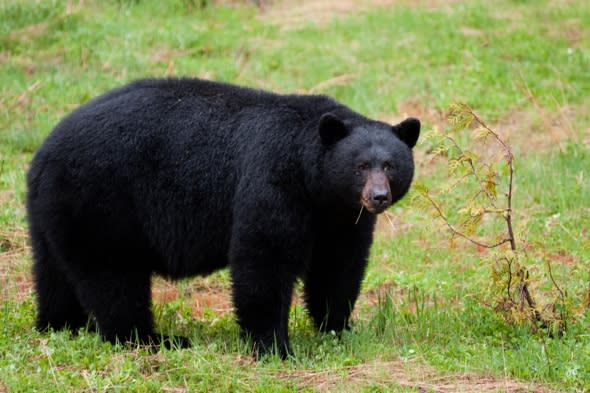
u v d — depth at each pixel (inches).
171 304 543.2
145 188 453.4
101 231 454.3
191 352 439.2
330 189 442.0
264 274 442.0
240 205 443.2
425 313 502.3
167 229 458.9
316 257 473.7
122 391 396.2
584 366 425.4
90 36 1022.4
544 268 525.7
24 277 576.7
